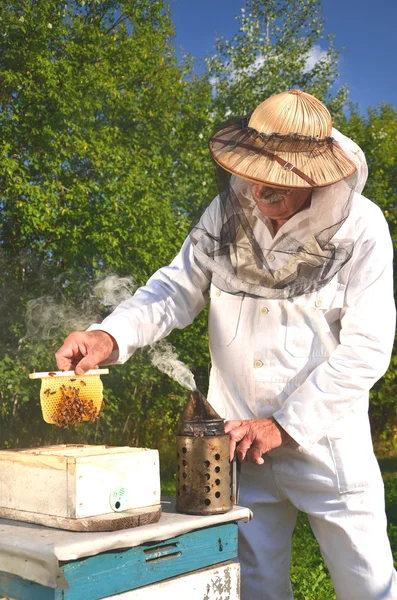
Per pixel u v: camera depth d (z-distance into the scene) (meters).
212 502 1.45
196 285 2.00
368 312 1.76
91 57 8.19
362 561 1.82
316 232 1.70
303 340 1.82
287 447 1.84
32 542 1.21
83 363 1.58
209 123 9.94
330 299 1.80
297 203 1.71
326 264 1.71
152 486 1.41
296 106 1.67
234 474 1.60
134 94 8.69
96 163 7.27
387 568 1.83
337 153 1.71
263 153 1.64
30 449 1.47
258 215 1.78
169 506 1.55
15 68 7.33
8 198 6.87
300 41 13.46
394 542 4.32
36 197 6.71
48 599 1.19
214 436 1.46
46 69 7.10
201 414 1.49
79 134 7.40
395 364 10.25
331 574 1.92
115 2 8.98
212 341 1.96
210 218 1.92
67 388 1.50
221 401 1.96
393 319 1.79
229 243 1.77
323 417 1.73
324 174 1.63
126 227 7.28
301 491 1.88
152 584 1.33
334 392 1.73
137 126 9.11
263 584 1.97
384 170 11.61
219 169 1.81
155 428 8.55
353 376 1.73
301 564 3.75
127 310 1.88
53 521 1.31
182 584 1.37
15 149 7.18
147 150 8.87
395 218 11.05
